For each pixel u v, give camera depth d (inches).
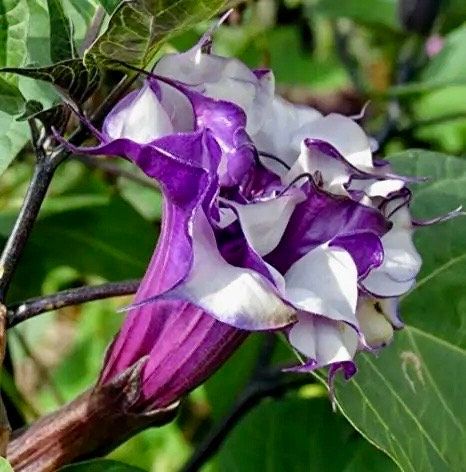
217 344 18.3
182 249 17.2
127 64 17.7
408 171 23.8
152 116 17.4
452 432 21.0
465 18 34.7
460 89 42.1
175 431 36.5
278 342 28.7
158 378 18.6
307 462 25.4
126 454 36.5
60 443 19.0
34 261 27.9
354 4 34.3
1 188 30.2
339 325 17.3
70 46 18.5
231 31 32.3
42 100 19.8
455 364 22.0
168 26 17.6
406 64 32.9
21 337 29.7
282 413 25.9
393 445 19.9
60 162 18.8
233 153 17.4
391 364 21.4
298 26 36.1
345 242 17.4
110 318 42.1
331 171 17.6
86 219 28.1
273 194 17.4
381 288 18.0
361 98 30.7
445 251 23.1
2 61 19.5
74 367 41.5
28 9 19.7
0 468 17.6
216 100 17.6
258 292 16.7
